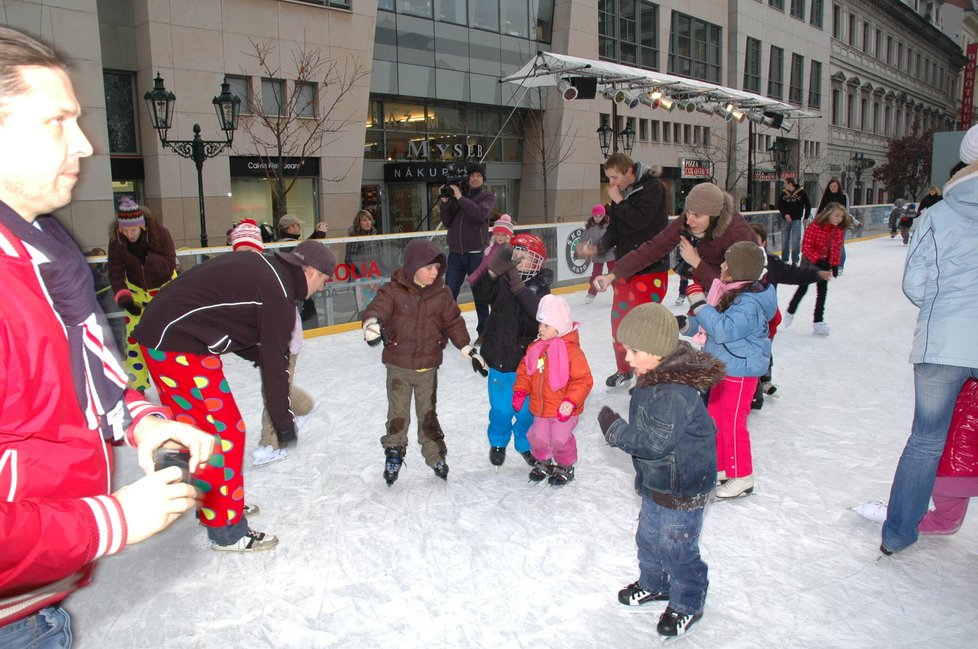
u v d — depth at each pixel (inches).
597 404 206.4
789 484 147.4
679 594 95.6
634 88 538.9
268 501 144.3
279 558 120.7
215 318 106.4
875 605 102.9
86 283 47.9
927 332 102.7
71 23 449.4
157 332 105.7
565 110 818.8
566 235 419.8
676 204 1037.8
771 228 572.7
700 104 605.9
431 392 147.3
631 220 193.9
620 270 181.3
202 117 534.0
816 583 109.3
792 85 1306.6
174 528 132.8
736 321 129.7
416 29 695.7
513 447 174.7
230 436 114.3
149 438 51.4
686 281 377.4
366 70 621.6
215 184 541.3
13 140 41.2
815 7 1358.3
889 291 420.8
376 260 334.3
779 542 122.5
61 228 49.9
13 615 42.6
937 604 102.7
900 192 1517.0
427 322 142.5
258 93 560.7
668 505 92.7
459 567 116.7
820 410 199.0
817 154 1411.2
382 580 113.1
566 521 132.9
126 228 195.8
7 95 40.4
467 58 743.7
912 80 1909.4
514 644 95.9
